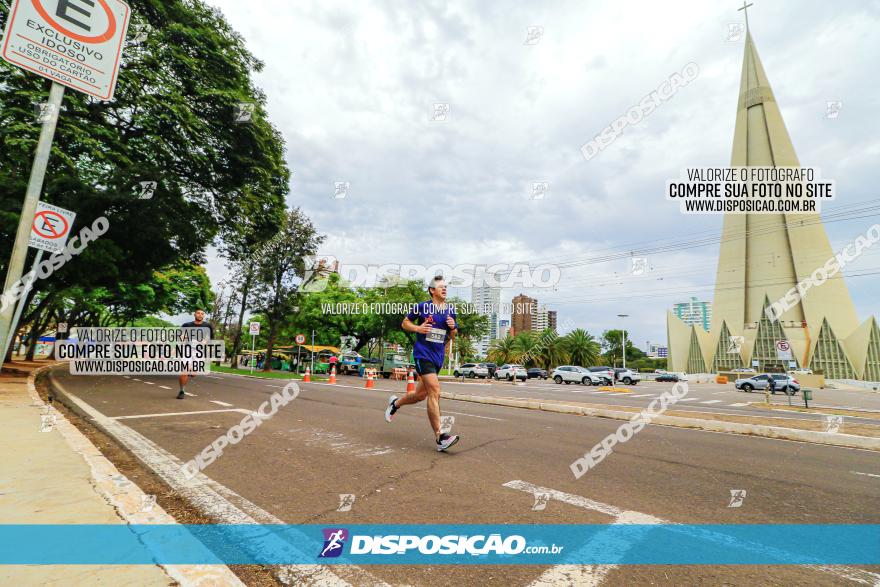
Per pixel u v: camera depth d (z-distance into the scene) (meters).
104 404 7.96
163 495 3.25
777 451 5.62
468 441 5.54
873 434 6.63
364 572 2.20
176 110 13.13
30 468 3.47
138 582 1.91
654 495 3.52
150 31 13.13
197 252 18.38
